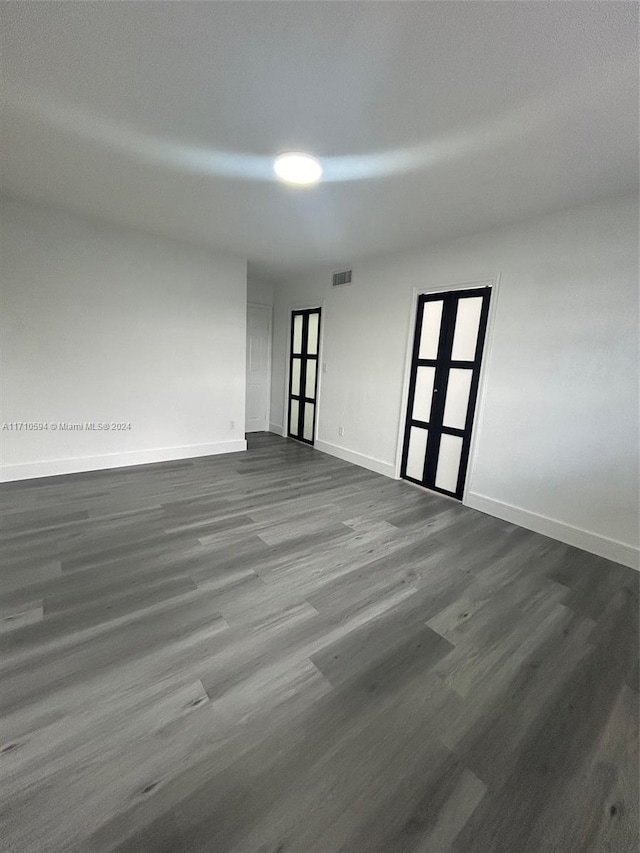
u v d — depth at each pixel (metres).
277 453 5.10
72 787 1.11
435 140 1.97
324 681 1.54
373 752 1.27
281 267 4.96
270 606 1.98
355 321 4.59
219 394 4.71
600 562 2.58
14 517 2.84
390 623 1.90
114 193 2.85
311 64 1.49
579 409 2.73
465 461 3.59
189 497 3.40
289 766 1.21
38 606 1.89
